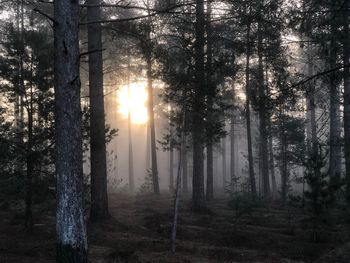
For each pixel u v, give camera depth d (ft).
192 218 57.82
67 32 26.27
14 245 36.32
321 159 44.32
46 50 42.19
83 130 45.11
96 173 50.49
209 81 48.34
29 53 41.01
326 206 43.04
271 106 43.98
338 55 41.16
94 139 50.60
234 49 53.52
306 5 41.24
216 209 71.87
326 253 37.24
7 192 39.19
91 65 50.72
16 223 45.62
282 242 44.39
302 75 44.88
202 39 48.26
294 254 39.88
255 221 56.03
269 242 44.29
